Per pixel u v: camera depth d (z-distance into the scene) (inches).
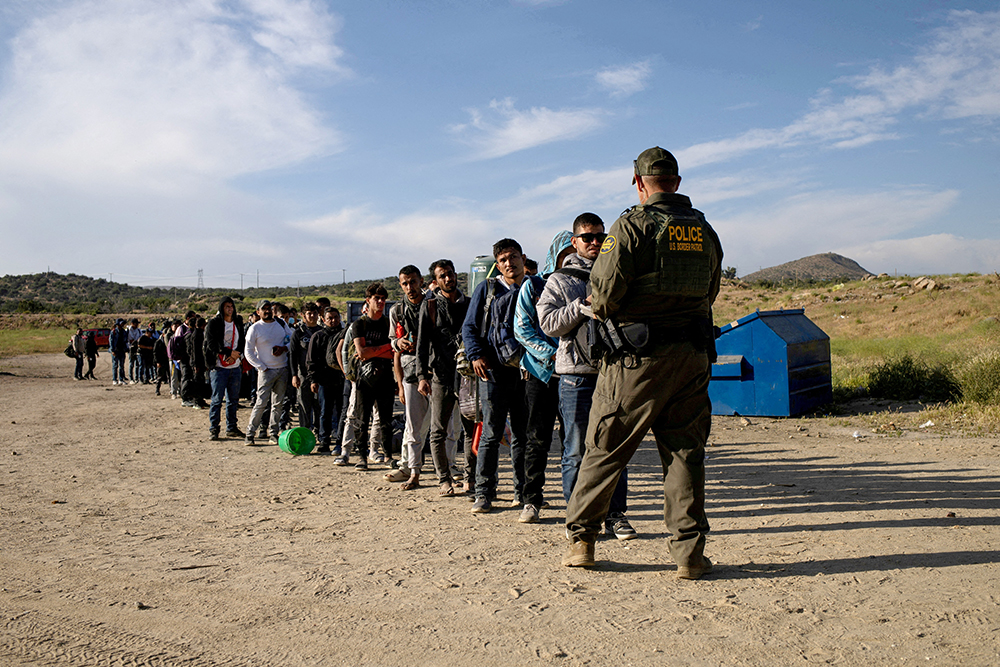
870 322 1195.3
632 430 148.3
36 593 146.2
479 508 219.6
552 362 193.8
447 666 110.3
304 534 194.5
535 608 133.4
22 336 2393.0
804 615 125.0
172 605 138.6
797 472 271.1
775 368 433.4
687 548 145.9
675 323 145.0
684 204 149.8
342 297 3959.2
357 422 305.9
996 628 116.2
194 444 383.9
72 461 327.0
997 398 413.4
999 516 188.4
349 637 122.1
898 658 107.3
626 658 110.7
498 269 217.2
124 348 927.0
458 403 255.4
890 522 187.0
